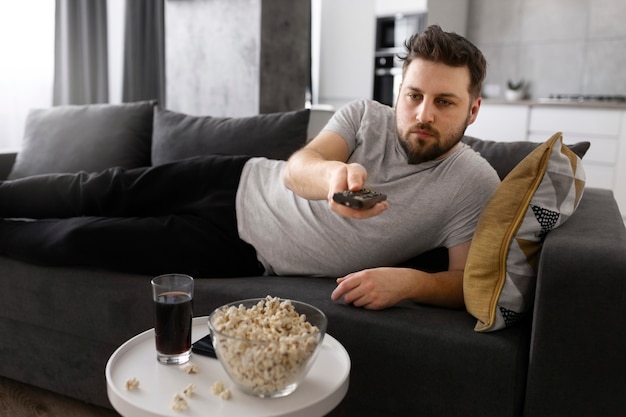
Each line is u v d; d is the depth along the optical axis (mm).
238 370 920
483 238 1299
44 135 2506
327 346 1132
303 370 931
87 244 1552
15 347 1751
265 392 926
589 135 4355
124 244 1570
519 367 1169
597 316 1076
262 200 1716
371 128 1684
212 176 1801
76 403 1740
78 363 1646
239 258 1716
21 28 3504
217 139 2152
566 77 5289
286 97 3082
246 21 2916
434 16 5445
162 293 1064
